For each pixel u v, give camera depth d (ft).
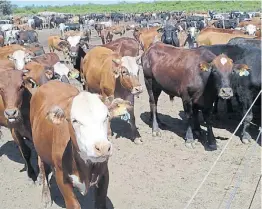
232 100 17.85
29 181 11.86
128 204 10.47
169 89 15.03
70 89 9.64
